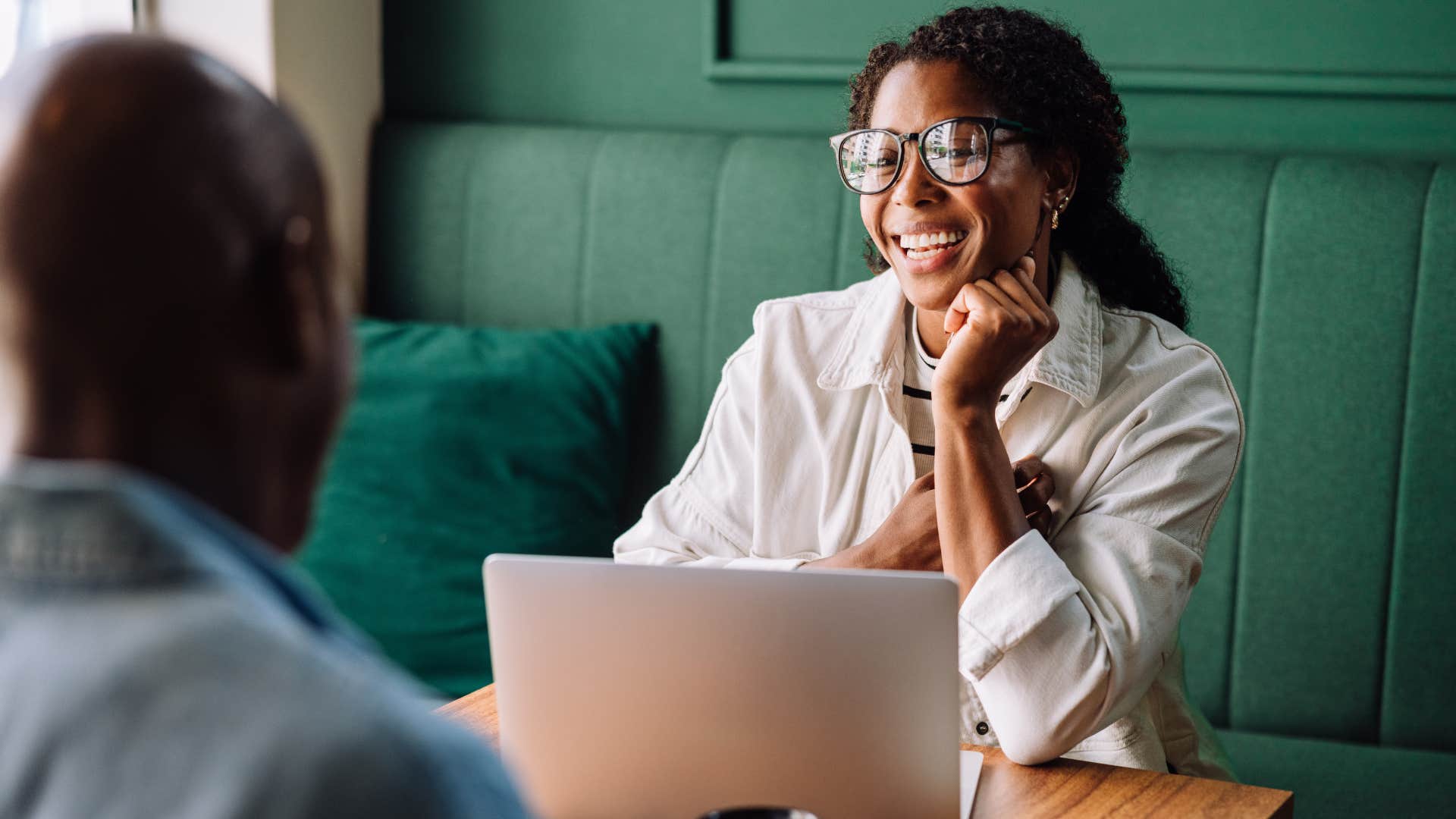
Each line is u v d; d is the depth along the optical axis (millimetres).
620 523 2701
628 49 2775
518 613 1113
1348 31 2348
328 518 2473
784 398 1839
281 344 589
